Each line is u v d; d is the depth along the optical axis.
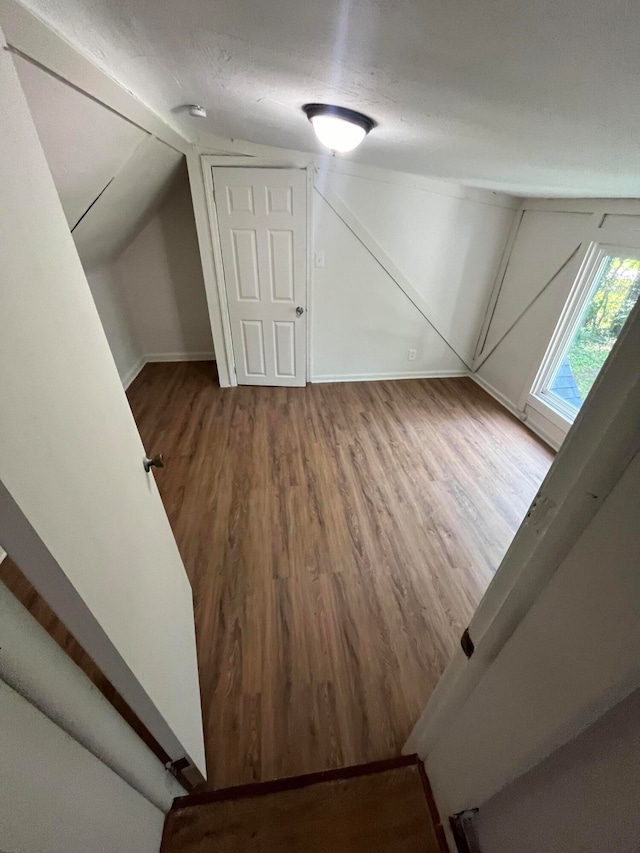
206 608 1.79
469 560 2.10
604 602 0.43
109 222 2.61
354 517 2.35
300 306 3.44
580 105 0.77
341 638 1.69
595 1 0.42
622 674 0.41
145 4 0.77
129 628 0.79
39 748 0.59
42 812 0.58
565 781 0.57
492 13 0.51
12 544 0.50
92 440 0.74
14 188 0.53
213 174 2.88
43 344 0.58
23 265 0.54
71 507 0.61
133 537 0.92
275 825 1.16
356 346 3.87
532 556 0.56
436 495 2.55
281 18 0.69
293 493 2.51
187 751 1.06
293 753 1.33
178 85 1.47
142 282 3.88
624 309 2.63
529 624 0.58
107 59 1.20
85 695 0.72
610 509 0.42
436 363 4.12
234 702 1.46
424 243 3.46
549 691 0.55
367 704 1.48
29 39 0.92
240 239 3.13
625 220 2.46
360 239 3.35
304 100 1.32
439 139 1.46
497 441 3.15
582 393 3.04
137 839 0.95
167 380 3.93
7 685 0.54
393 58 0.76
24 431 0.50
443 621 1.79
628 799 0.45
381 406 3.59
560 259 3.00
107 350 0.88
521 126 1.03
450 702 0.96
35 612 1.59
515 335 3.56
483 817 0.88
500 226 3.49
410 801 1.20
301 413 3.42
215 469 2.70
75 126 1.39
